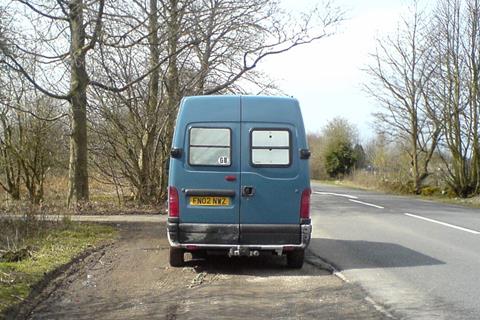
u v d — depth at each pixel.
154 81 17.61
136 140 17.97
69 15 15.35
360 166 62.53
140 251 10.53
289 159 8.57
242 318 6.20
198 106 8.62
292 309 6.62
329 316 6.32
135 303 6.81
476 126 29.94
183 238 8.49
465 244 11.88
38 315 6.22
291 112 8.66
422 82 33.28
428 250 11.08
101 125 17.81
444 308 6.69
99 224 14.12
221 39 17.75
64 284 7.71
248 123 8.59
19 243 10.04
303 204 8.53
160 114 17.78
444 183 33.16
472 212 19.73
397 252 10.82
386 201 25.55
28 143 20.23
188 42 16.98
